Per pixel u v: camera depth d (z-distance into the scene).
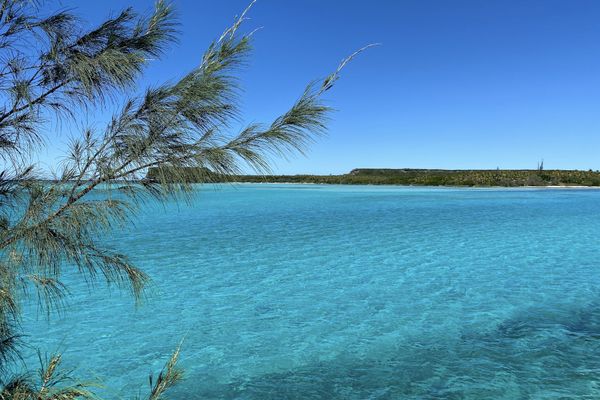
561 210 34.44
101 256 2.26
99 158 1.99
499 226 24.77
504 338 8.10
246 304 10.55
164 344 8.09
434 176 102.06
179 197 2.09
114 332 8.66
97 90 2.16
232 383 6.54
